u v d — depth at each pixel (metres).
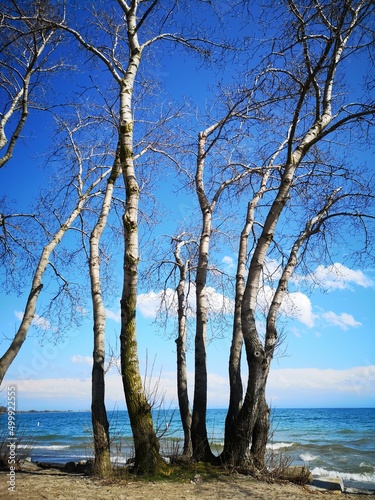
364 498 7.47
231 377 9.84
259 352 8.63
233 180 11.79
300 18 8.03
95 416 8.45
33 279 10.49
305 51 8.81
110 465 8.22
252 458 8.80
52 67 11.41
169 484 7.47
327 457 22.33
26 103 10.72
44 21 9.73
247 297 8.84
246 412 8.66
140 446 8.09
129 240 8.44
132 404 8.12
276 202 8.84
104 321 9.30
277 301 9.43
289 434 37.62
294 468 9.17
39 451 25.06
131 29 9.74
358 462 20.45
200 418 9.68
